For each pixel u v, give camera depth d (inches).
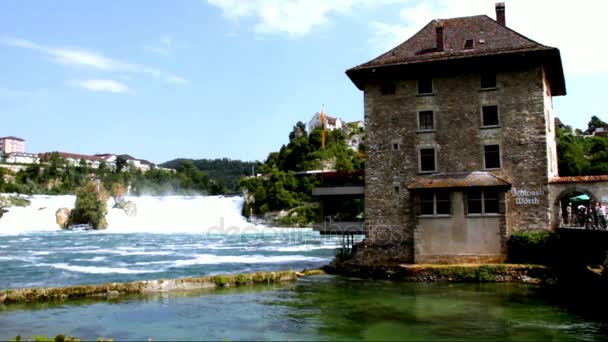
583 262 1008.2
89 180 6048.2
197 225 4060.0
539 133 1148.5
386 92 1264.8
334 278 1155.9
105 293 944.3
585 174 2012.8
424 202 1163.9
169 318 757.9
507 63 1179.3
